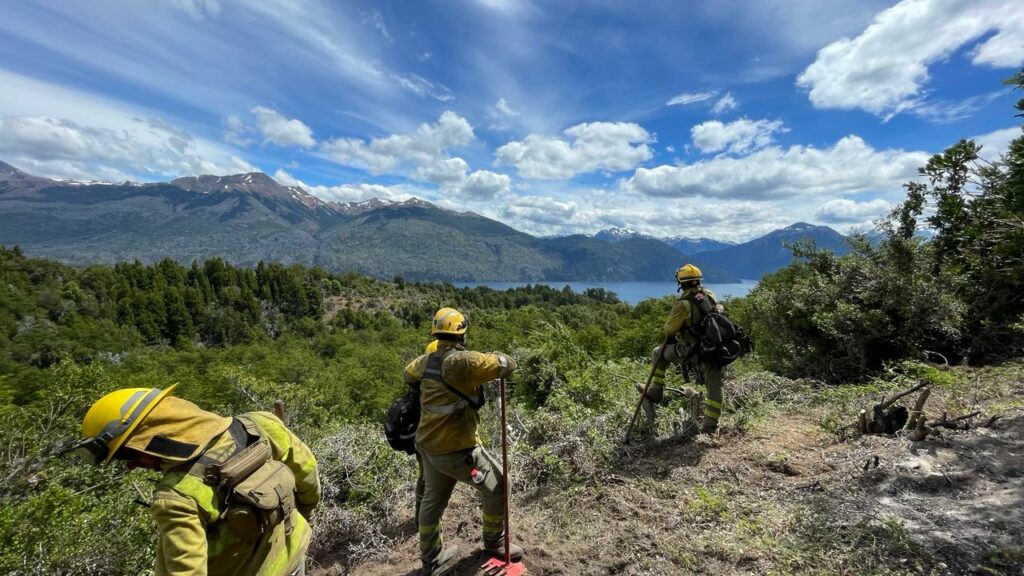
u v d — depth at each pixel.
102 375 7.43
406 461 5.00
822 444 4.31
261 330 118.12
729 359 4.54
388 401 41.84
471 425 2.98
